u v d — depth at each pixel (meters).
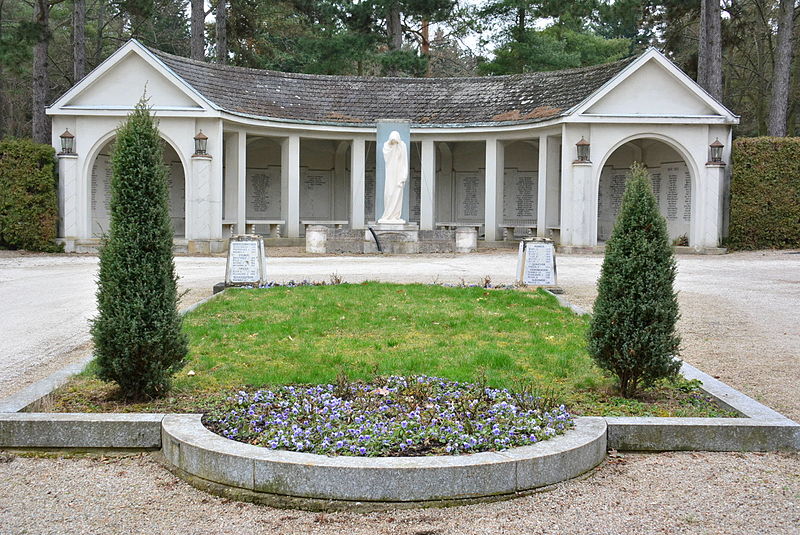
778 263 23.48
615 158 33.38
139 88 28.17
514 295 14.71
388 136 27.95
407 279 18.30
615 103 28.19
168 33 48.72
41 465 6.33
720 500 5.59
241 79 31.38
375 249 27.45
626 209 7.76
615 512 5.39
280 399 7.35
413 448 6.04
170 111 27.83
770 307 14.31
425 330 11.24
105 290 7.50
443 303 13.71
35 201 27.73
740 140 28.11
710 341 11.15
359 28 41.31
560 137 30.00
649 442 6.65
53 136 28.41
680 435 6.65
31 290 16.62
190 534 5.08
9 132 46.56
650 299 7.57
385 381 8.07
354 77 34.03
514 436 6.17
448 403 7.12
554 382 8.38
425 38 43.62
